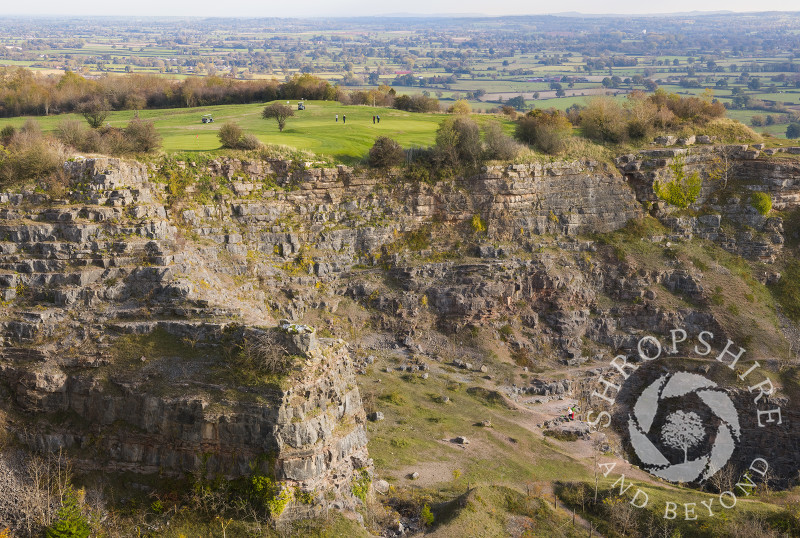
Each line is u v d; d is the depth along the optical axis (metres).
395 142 96.06
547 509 61.25
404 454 67.56
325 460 54.56
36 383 58.47
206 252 79.75
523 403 81.88
